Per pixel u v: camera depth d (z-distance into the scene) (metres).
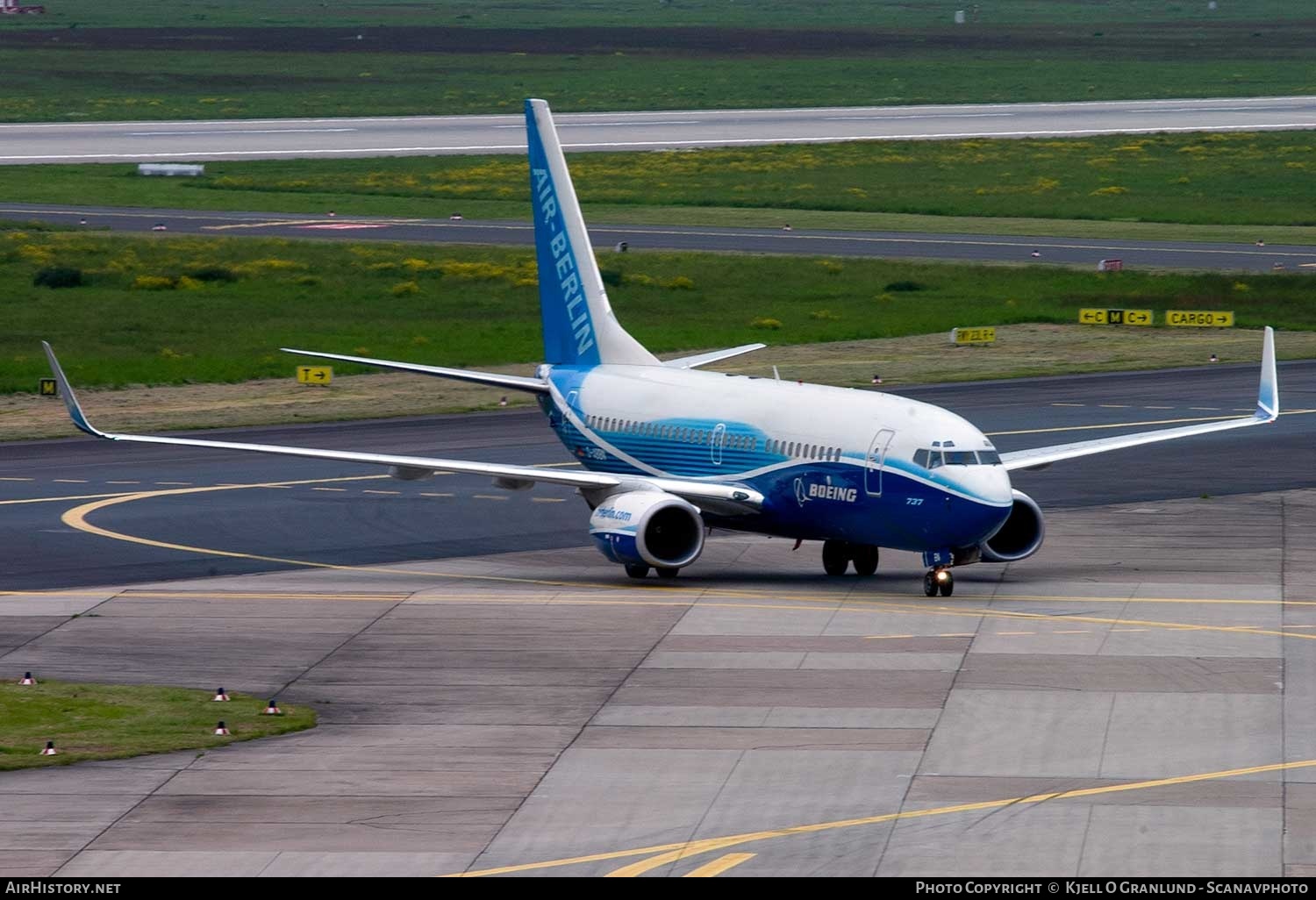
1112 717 116.88
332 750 112.56
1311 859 90.44
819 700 122.00
